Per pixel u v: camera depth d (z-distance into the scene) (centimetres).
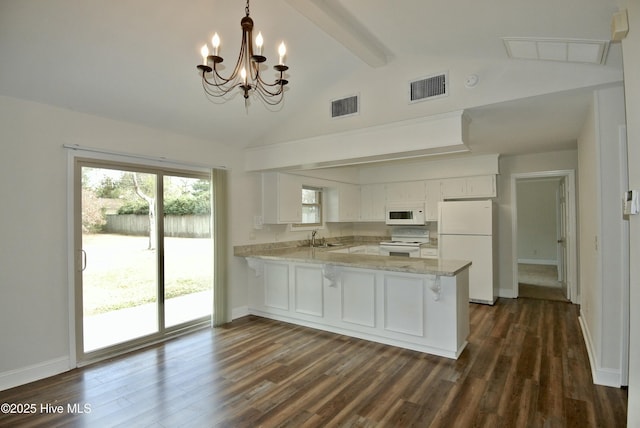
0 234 264
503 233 561
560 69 263
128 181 352
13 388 268
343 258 396
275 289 446
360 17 253
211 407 241
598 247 270
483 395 253
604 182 265
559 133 405
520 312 467
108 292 335
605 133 263
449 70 310
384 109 346
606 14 179
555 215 891
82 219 316
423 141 325
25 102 276
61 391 264
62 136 298
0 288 264
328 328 399
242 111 385
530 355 324
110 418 228
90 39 244
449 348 320
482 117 334
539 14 193
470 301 522
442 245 543
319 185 571
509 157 559
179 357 328
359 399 250
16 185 272
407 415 229
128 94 307
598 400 244
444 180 590
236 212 453
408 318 342
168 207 388
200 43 275
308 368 301
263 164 450
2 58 237
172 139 382
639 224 141
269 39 292
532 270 806
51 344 292
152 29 252
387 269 332
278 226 524
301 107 407
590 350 313
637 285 147
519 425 217
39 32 227
